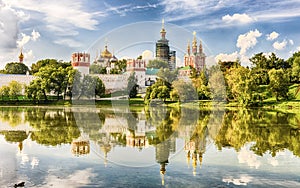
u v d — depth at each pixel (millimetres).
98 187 8758
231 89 44719
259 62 68875
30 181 9344
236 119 27234
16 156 12258
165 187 8734
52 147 13891
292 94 49250
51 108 40500
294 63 56938
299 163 11375
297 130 19984
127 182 9055
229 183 9172
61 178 9477
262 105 44938
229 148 13867
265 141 15852
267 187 8875
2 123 23391
